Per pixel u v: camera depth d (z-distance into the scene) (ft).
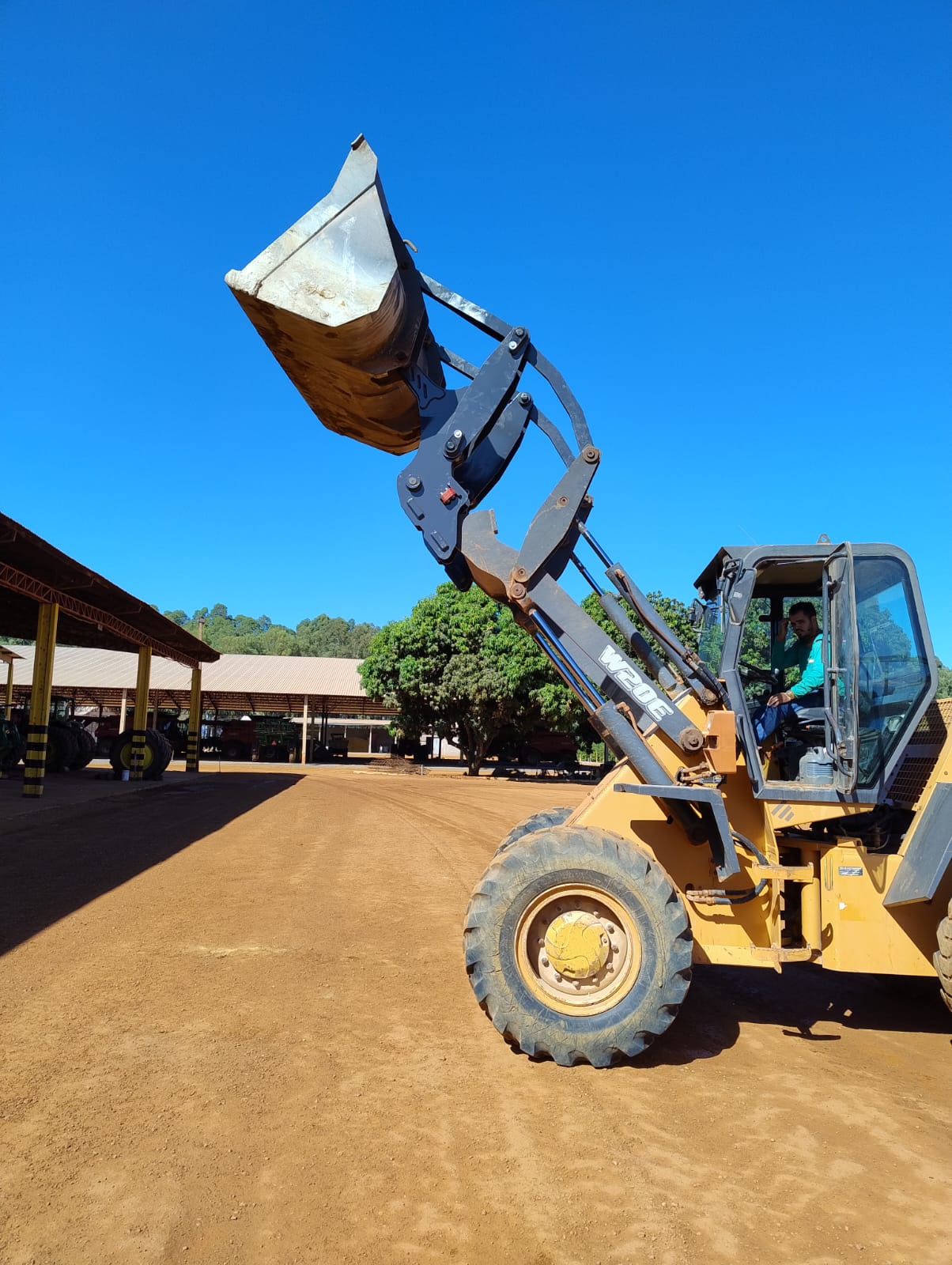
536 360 17.71
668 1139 12.12
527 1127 12.34
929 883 15.39
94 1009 16.80
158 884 29.43
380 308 15.72
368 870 34.32
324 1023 16.48
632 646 17.53
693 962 15.08
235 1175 10.77
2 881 28.73
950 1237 9.95
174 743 135.74
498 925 14.78
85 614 63.93
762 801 16.39
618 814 16.78
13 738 76.43
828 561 16.30
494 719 109.70
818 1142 12.20
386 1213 10.03
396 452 20.43
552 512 16.92
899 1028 17.74
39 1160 10.93
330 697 154.10
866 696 16.26
